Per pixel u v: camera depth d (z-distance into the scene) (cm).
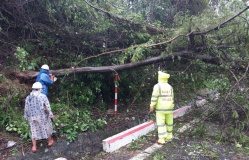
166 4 1077
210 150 495
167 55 690
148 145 527
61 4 704
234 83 615
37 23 697
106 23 734
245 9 564
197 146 513
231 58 666
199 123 608
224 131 568
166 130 542
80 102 693
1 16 647
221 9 726
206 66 744
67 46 730
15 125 526
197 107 717
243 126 548
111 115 708
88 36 732
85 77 725
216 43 664
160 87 534
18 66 630
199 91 796
